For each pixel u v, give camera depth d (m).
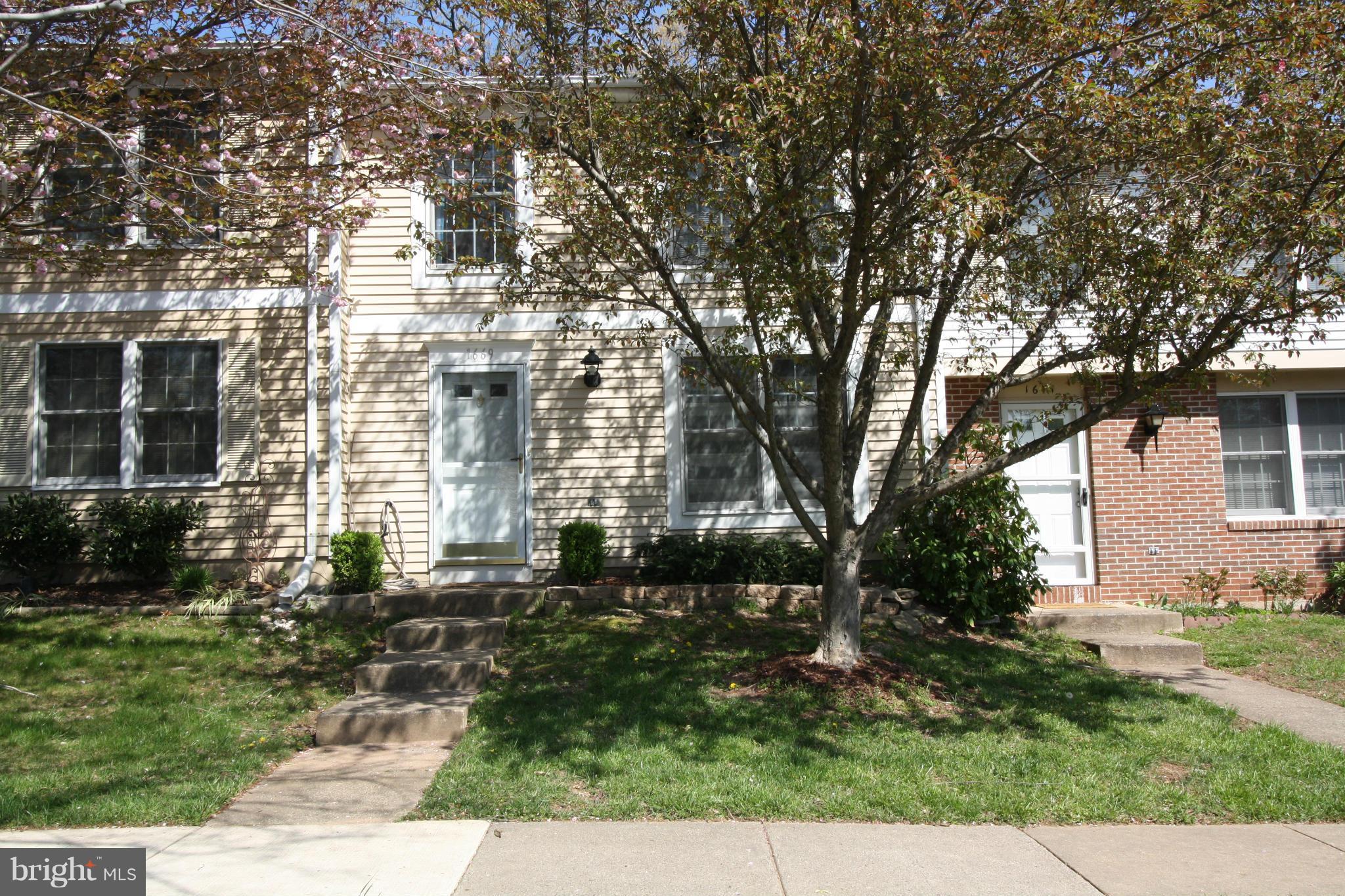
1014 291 7.71
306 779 5.76
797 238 6.76
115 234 9.69
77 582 9.73
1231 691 7.78
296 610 8.98
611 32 7.61
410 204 10.48
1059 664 8.38
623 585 9.56
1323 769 5.80
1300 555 10.77
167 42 7.48
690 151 7.18
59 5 7.19
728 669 7.48
